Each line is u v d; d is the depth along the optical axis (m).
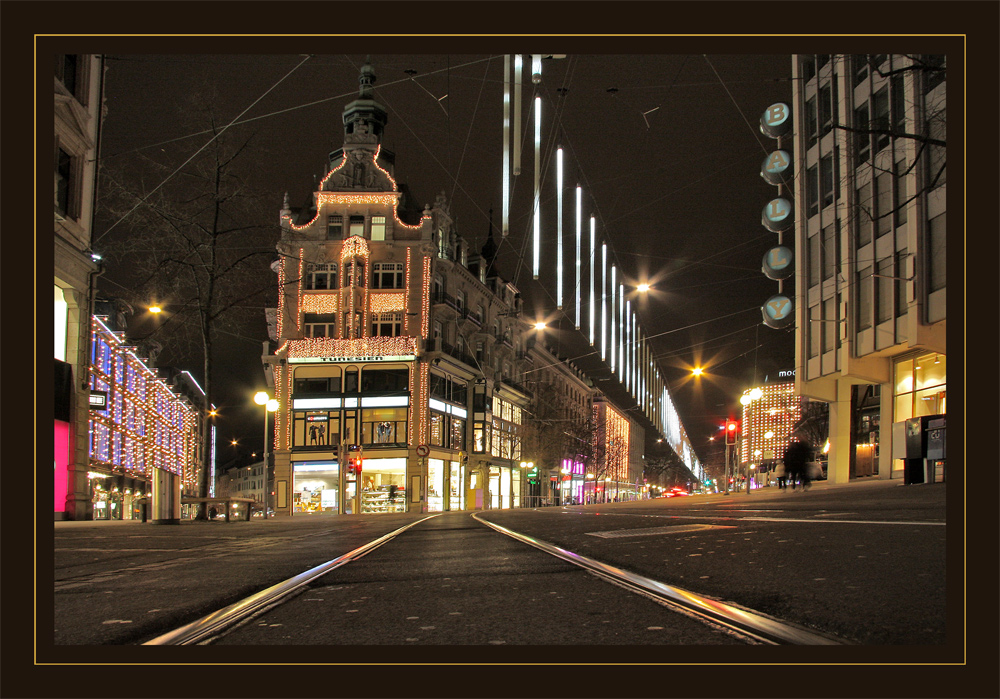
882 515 7.74
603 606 3.02
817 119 27.55
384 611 3.11
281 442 45.94
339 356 45.62
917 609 2.65
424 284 46.41
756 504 14.97
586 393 91.81
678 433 95.56
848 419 29.53
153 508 28.03
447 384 50.22
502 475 59.28
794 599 2.95
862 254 24.67
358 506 44.56
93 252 25.59
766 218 29.38
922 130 19.55
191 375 78.25
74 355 25.12
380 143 49.41
